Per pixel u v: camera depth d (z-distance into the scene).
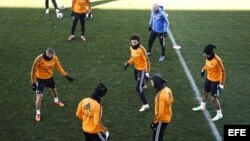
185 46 19.55
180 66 17.33
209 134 12.51
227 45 19.62
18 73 16.53
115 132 12.58
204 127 12.88
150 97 14.78
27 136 12.35
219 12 24.89
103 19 23.22
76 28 21.91
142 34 20.98
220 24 22.70
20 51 18.67
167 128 12.79
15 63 17.44
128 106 14.16
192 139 12.24
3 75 16.34
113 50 18.92
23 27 21.84
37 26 22.03
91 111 10.44
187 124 13.03
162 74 16.55
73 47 19.23
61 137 12.31
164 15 17.39
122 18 23.44
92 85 15.62
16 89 15.27
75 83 15.77
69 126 12.92
